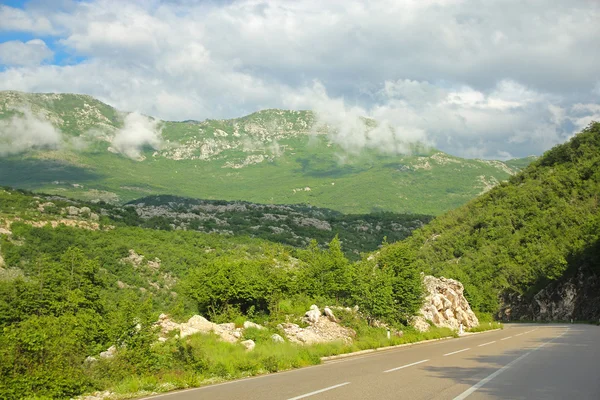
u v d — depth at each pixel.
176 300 74.38
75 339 16.81
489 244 125.56
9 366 13.83
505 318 103.00
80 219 122.00
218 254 109.38
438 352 24.67
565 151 153.25
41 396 13.66
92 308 33.53
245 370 18.73
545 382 13.95
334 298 42.25
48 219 107.56
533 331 48.34
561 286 91.62
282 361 19.97
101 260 83.75
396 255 46.00
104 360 16.73
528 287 101.69
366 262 47.00
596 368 17.14
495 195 159.62
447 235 146.50
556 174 139.50
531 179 152.50
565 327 58.34
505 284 104.12
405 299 41.66
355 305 40.34
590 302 83.56
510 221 130.25
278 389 13.62
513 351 24.30
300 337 28.06
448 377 15.08
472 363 18.97
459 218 160.62
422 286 44.25
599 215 97.00
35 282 34.88
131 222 160.38
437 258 136.38
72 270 37.22
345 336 30.98
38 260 72.12
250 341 23.75
